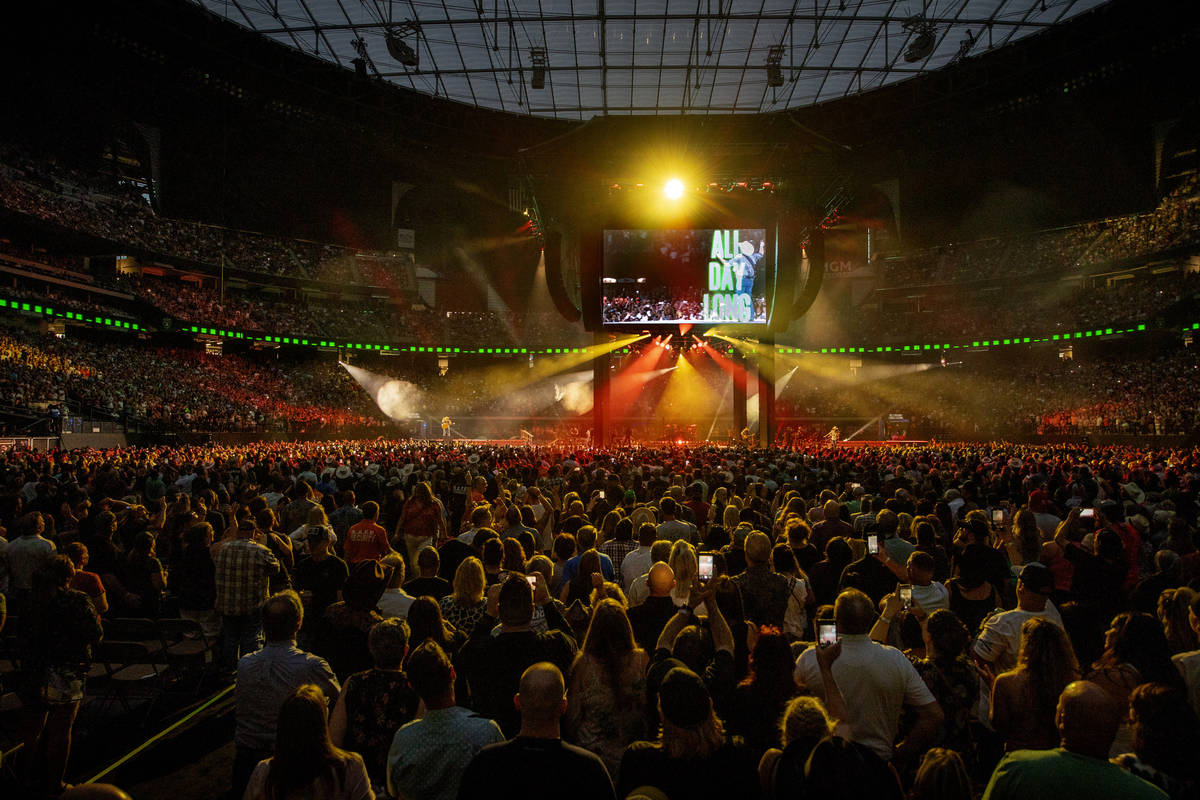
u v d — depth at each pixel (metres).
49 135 48.47
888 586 7.43
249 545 8.20
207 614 8.79
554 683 3.57
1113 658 4.95
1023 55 45.03
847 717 4.47
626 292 34.97
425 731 4.05
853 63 45.22
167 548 11.77
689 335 37.41
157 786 6.71
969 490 13.45
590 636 4.87
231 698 8.71
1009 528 10.21
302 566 7.39
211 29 43.12
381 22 41.50
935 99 49.53
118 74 46.38
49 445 32.25
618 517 9.77
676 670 3.68
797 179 34.50
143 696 8.35
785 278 34.69
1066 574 8.18
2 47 42.59
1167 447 39.44
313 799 3.50
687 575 6.13
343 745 4.54
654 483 14.46
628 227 34.78
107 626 8.49
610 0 38.59
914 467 20.36
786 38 42.09
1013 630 5.47
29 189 43.81
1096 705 3.34
